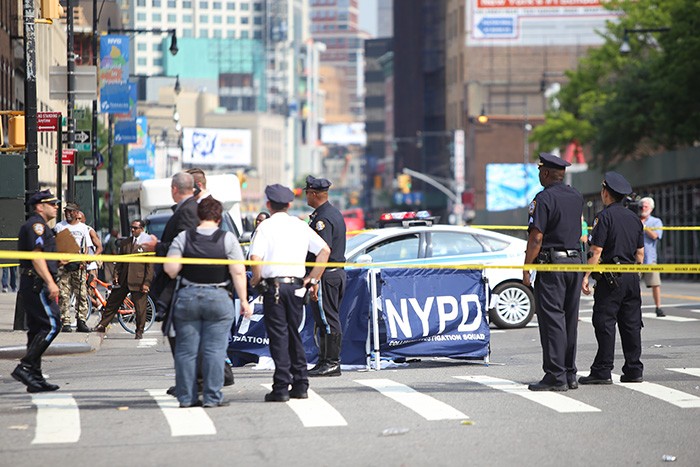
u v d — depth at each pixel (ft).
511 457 45.75
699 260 258.98
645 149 327.47
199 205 57.52
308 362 74.38
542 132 361.71
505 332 103.19
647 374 69.72
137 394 63.67
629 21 325.83
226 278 57.67
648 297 148.15
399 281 74.69
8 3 244.01
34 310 64.69
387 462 44.88
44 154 268.41
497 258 105.40
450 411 56.39
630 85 293.43
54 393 64.54
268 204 61.16
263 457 46.01
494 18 603.67
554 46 600.80
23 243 64.69
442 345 75.25
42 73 279.69
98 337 97.86
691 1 264.31
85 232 110.73
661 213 282.77
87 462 45.44
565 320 63.72
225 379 67.00
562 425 52.65
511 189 527.81
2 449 48.16
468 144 615.98
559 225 62.95
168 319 57.77
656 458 45.62
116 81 205.98
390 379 68.90
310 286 61.87
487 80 606.55
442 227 105.40
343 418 54.75
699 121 271.90
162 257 59.77
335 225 69.82
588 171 336.90
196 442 49.26
